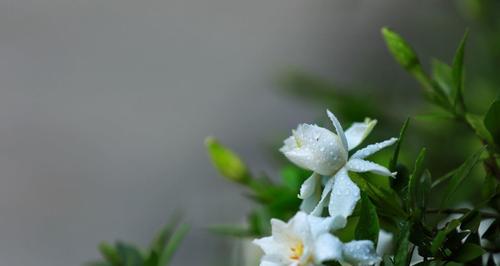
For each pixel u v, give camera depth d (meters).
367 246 0.63
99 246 0.79
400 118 0.89
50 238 2.33
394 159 0.66
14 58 2.58
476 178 0.79
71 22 2.63
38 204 2.38
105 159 2.40
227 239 0.95
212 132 2.31
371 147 0.66
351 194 0.64
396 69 1.36
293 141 0.67
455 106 0.72
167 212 2.26
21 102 2.52
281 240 0.64
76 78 2.54
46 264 2.29
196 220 1.83
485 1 0.92
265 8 2.50
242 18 2.53
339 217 0.63
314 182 0.66
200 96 2.41
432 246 0.64
